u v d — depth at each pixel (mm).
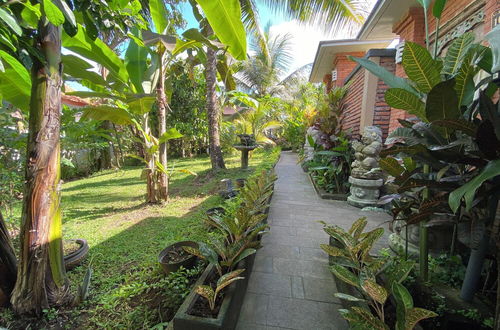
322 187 4844
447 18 2959
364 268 1481
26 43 1357
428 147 1246
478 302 1538
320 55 7121
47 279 1639
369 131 3979
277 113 13930
